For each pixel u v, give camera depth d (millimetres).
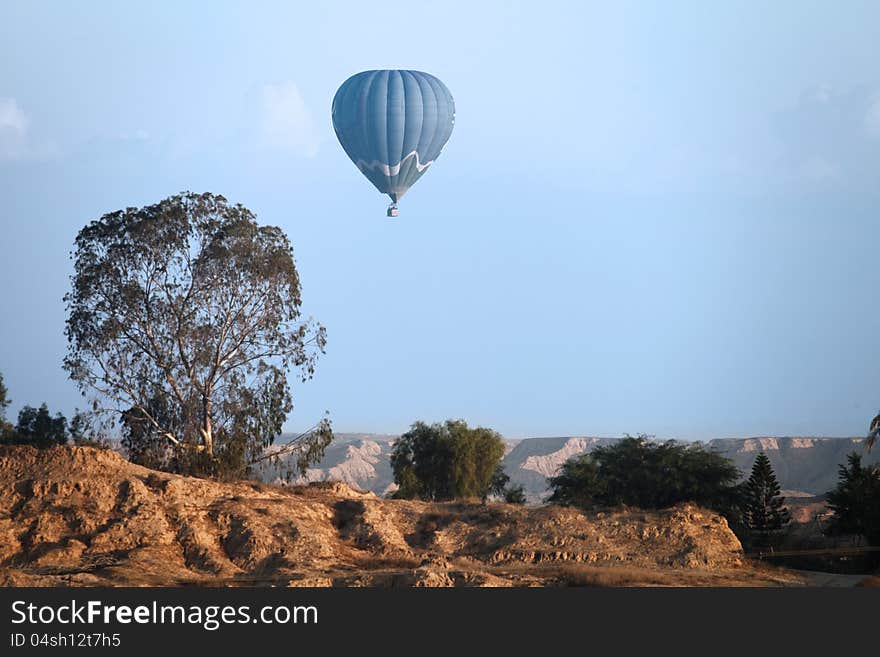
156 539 131125
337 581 112625
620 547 141250
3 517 132375
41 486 136625
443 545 143875
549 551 139250
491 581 111875
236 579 121500
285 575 123375
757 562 141250
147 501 136375
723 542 143750
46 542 129250
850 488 170250
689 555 138500
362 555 138250
